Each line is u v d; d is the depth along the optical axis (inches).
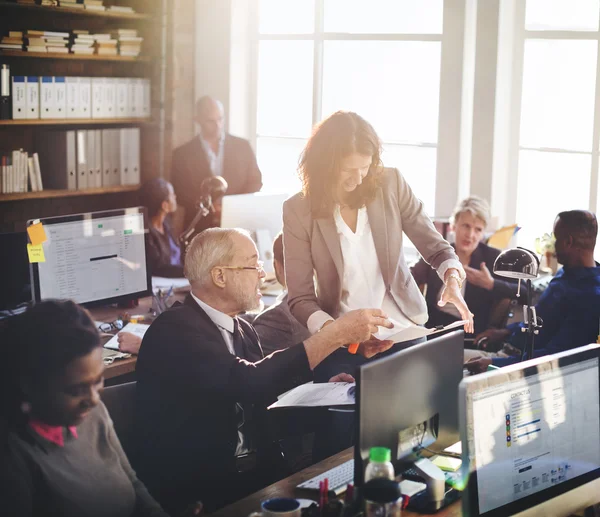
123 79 219.5
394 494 70.1
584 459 83.1
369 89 222.8
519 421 77.4
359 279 112.8
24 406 73.9
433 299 164.9
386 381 79.5
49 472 75.1
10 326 74.5
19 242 140.2
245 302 98.7
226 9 229.3
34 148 213.0
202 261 97.3
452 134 212.5
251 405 98.8
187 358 92.7
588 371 83.6
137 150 225.1
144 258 150.0
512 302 166.7
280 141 236.4
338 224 111.7
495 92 203.3
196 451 93.3
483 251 168.9
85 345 74.9
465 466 73.6
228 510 80.7
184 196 221.1
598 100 198.7
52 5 200.4
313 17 226.8
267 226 180.1
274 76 235.0
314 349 92.7
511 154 210.8
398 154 221.3
